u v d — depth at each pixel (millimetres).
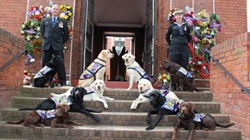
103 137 3793
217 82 4961
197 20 7648
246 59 3949
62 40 6004
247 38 3955
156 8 8203
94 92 4676
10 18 8023
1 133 3812
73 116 4207
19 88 5129
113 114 4254
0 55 4363
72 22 7930
